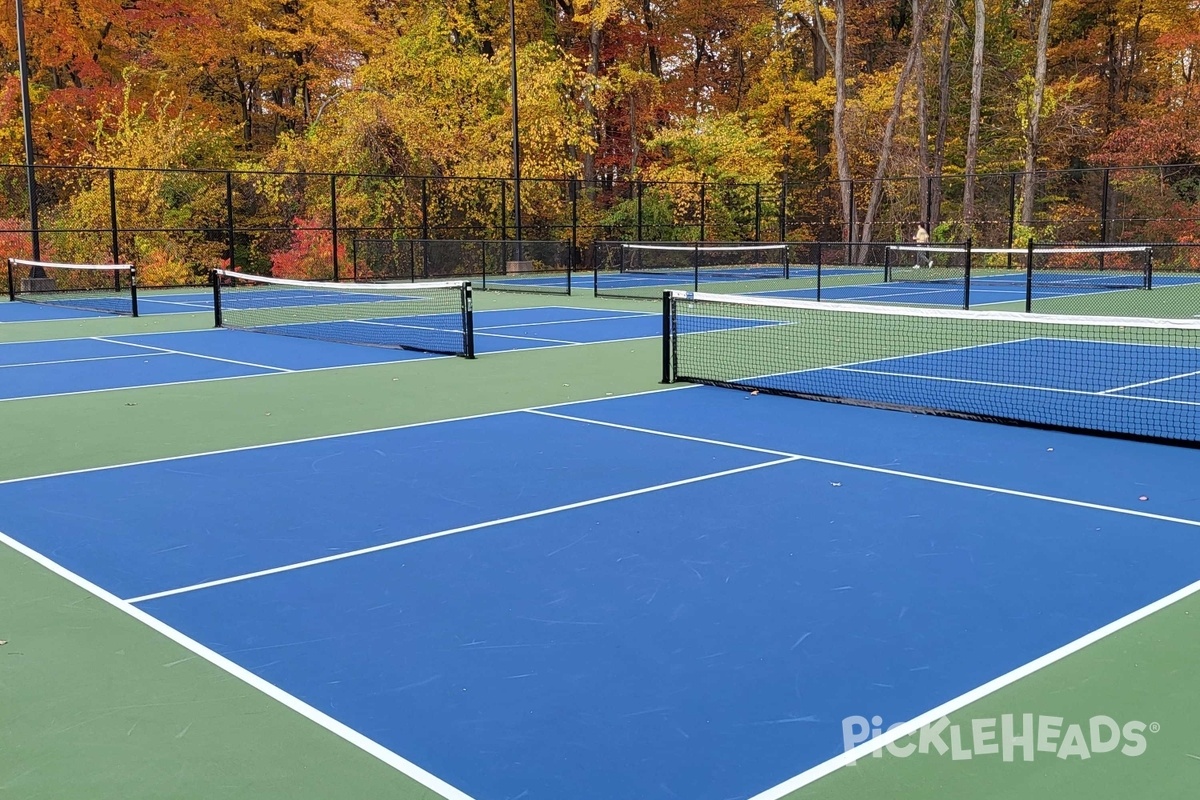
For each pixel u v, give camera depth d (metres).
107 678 4.48
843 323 19.19
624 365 14.04
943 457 8.51
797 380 12.69
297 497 7.41
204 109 44.84
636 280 31.70
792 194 46.22
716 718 4.05
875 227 44.28
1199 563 5.84
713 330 18.19
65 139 39.06
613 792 3.53
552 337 17.36
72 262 29.86
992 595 5.36
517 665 4.57
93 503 7.31
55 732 4.00
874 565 5.85
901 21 51.06
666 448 8.91
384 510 7.06
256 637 4.92
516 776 3.64
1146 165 36.16
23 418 10.47
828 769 3.66
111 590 5.57
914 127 47.88
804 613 5.14
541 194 37.84
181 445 9.16
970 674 4.41
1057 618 5.03
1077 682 4.32
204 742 3.91
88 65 41.66
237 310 22.95
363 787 3.58
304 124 49.12
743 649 4.71
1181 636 4.79
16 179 34.53
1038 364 13.80
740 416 10.35
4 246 29.38
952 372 13.20
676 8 51.06
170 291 29.19
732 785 3.56
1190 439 9.07
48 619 5.16
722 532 6.50
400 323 19.81
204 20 43.41
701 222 40.16
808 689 4.30
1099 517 6.77
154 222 32.28
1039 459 8.41
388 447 9.02
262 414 10.59
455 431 9.68
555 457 8.60
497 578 5.70
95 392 12.02
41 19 40.16
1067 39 51.66
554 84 39.97
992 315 10.11
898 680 4.37
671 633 4.91
